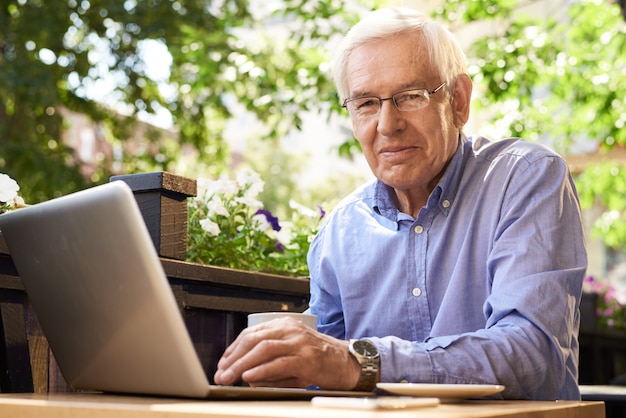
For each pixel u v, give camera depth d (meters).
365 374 1.49
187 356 1.28
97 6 9.88
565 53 5.70
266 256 2.90
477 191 2.04
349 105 2.08
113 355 1.41
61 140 10.02
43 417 1.22
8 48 9.29
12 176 8.88
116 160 10.77
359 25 2.05
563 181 1.92
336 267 2.21
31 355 1.88
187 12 10.08
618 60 5.93
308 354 1.42
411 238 2.10
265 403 1.26
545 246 1.80
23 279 1.63
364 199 2.25
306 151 24.53
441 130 2.03
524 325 1.66
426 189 2.10
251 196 2.93
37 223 1.51
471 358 1.58
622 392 3.42
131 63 10.27
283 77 5.76
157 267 1.29
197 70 6.31
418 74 1.99
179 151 11.11
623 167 6.82
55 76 9.72
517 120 5.78
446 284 2.04
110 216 1.33
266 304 2.44
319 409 1.10
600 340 6.35
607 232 7.21
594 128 6.27
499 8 5.61
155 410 1.12
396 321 2.09
